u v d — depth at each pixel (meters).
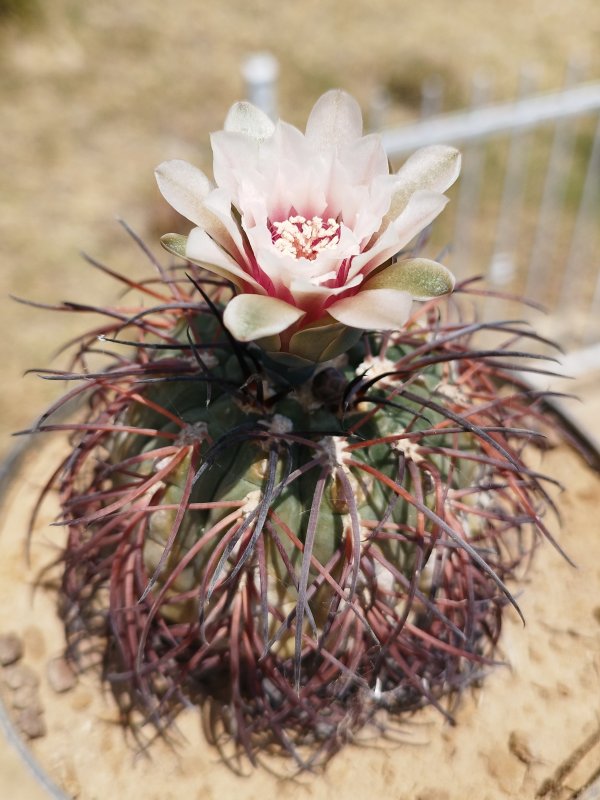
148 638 0.21
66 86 0.73
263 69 0.42
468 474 0.22
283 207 0.17
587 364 0.48
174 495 0.19
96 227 0.62
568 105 0.40
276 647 0.20
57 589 0.25
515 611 0.25
